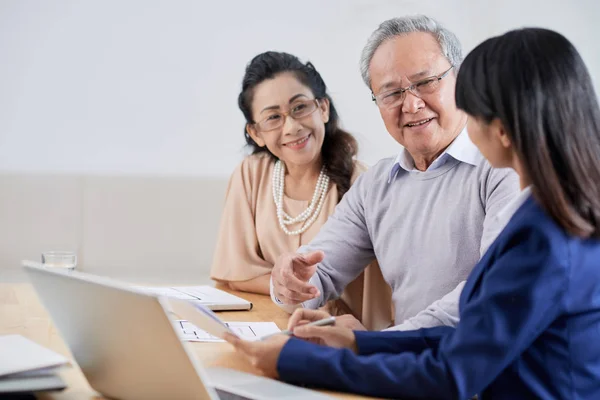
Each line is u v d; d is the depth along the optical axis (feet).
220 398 3.43
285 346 3.83
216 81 12.16
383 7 12.39
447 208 5.91
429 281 5.96
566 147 3.34
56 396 3.53
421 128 5.88
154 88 12.03
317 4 12.32
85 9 11.82
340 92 12.37
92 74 11.88
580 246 3.39
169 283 10.21
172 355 2.94
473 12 12.46
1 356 3.34
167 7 11.98
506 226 3.55
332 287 6.48
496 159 3.66
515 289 3.36
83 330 3.38
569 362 3.43
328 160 7.73
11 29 11.68
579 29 12.49
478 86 3.54
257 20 12.22
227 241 7.75
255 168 7.97
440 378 3.47
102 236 10.50
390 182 6.37
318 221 7.54
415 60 5.84
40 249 10.40
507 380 3.52
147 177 10.66
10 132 11.73
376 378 3.62
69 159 11.87
